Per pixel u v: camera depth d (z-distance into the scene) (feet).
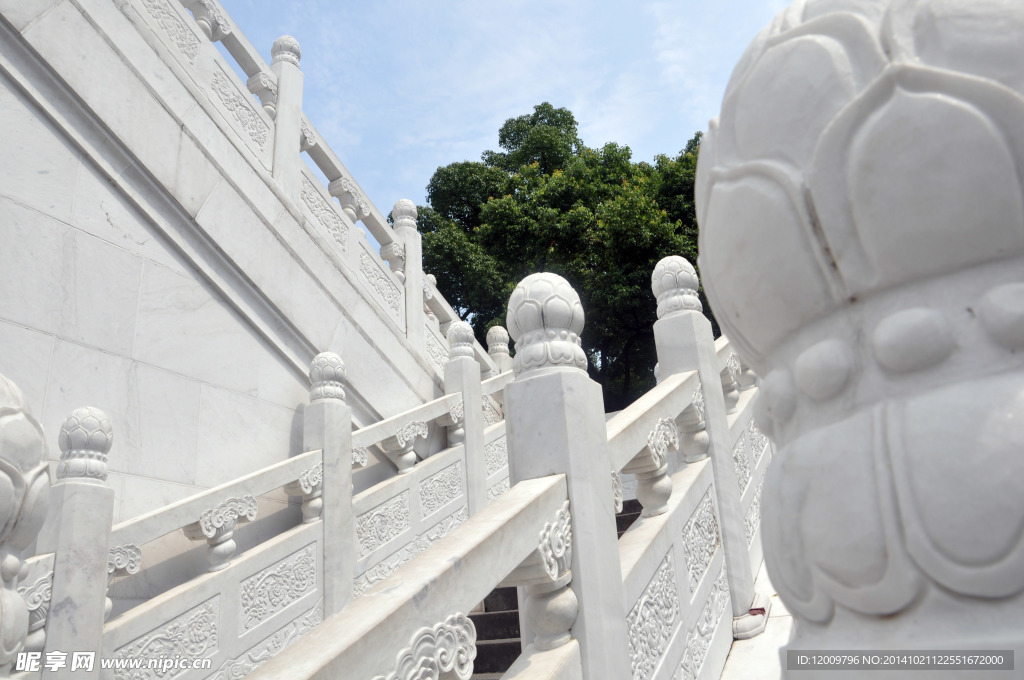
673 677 8.06
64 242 14.38
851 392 3.19
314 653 4.14
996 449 2.68
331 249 20.20
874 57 3.11
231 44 19.83
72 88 14.83
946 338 2.91
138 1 16.84
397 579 5.09
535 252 53.83
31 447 6.70
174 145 16.55
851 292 3.16
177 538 14.52
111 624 11.06
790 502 3.30
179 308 16.26
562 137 65.16
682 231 50.47
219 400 16.60
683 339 12.12
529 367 7.43
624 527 16.51
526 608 6.55
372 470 19.72
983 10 3.00
